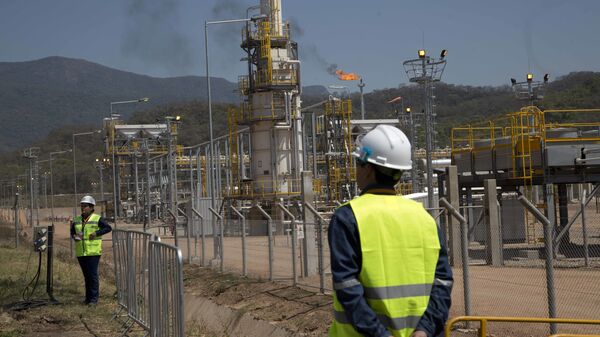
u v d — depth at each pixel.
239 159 59.53
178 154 90.06
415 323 4.72
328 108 57.66
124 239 16.02
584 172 25.27
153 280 12.55
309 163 68.38
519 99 38.88
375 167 4.98
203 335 15.91
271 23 54.28
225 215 56.09
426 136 28.25
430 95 28.52
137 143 86.56
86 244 17.62
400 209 4.83
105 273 26.09
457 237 23.03
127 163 89.31
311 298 16.97
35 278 22.09
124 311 16.36
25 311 16.81
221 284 20.69
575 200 60.97
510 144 26.70
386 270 4.70
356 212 4.75
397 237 4.75
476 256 25.84
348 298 4.55
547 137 26.88
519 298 15.23
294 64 53.78
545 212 25.12
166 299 11.63
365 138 5.09
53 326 15.45
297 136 54.59
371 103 190.50
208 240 32.69
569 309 13.88
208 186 63.75
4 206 125.19
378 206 4.79
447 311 4.84
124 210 90.12
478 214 31.92
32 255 32.78
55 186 182.75
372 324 4.50
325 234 20.70
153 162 87.62
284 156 54.41
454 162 29.77
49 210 135.50
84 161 199.38
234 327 16.86
